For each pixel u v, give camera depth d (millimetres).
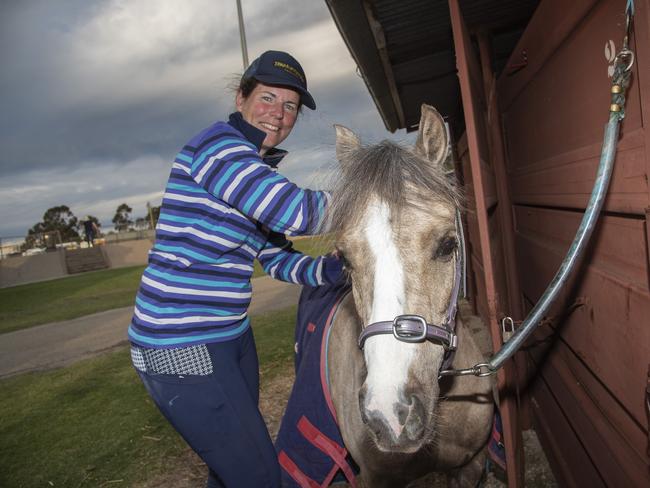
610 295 1364
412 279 1271
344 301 2018
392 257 1271
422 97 4930
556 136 1748
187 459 3195
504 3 2941
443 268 1364
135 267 21141
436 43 3465
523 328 1276
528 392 2896
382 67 3611
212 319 1529
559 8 1540
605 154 1099
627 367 1286
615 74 1063
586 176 1425
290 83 1622
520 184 2602
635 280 1191
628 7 1010
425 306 1288
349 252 1349
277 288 10164
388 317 1237
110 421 4000
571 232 1722
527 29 2010
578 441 1966
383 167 1333
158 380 1515
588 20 1322
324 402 1894
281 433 1971
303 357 2092
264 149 1755
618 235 1271
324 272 1946
